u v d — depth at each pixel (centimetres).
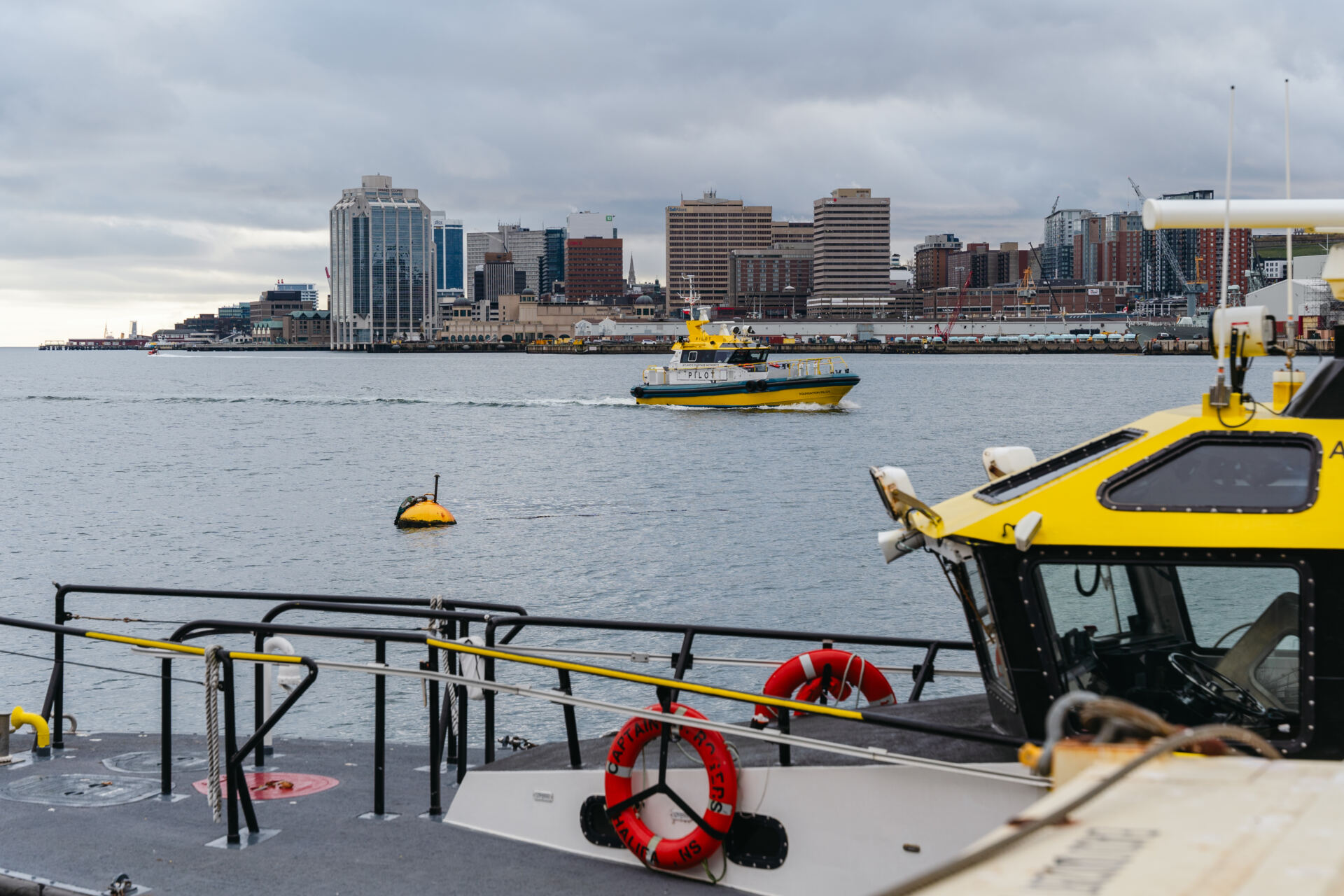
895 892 205
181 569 3080
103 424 8912
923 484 4969
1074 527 518
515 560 3144
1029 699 539
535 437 7438
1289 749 504
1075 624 529
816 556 3111
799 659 737
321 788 843
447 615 813
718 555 3162
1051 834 227
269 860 702
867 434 7394
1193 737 246
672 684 635
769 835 621
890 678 1764
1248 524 500
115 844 733
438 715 774
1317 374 521
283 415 9794
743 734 607
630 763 659
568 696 666
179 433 7994
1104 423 8225
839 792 603
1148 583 523
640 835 654
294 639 2114
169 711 830
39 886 661
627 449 6569
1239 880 199
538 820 709
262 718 916
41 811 797
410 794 829
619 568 3006
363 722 1675
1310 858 208
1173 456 521
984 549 532
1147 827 229
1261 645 510
